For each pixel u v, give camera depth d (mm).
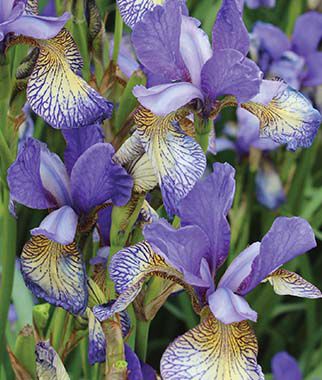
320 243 1304
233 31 725
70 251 715
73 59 726
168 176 691
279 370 1039
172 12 701
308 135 741
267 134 738
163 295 743
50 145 797
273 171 1183
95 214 734
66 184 734
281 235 702
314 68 1257
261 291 1153
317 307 1265
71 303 701
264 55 1245
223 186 706
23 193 720
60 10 773
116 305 677
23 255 710
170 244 690
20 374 758
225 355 686
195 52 725
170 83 717
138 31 702
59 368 711
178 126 713
